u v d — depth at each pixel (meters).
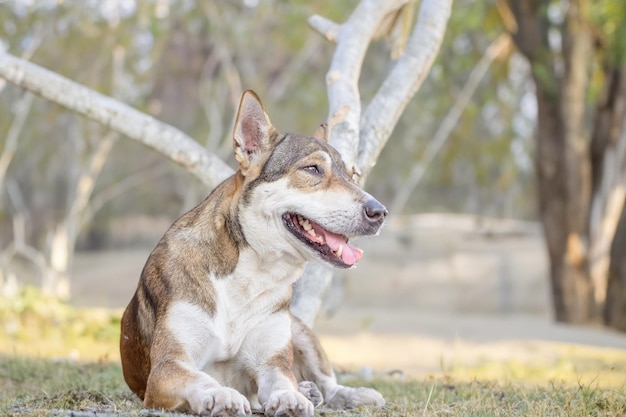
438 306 25.20
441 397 6.12
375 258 27.56
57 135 25.06
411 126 27.36
